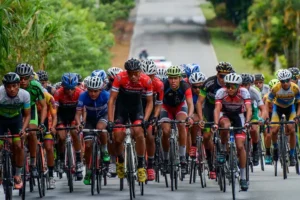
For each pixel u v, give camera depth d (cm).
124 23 12256
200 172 2200
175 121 2109
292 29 7456
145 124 1941
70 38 5197
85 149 2108
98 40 6950
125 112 2016
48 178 2216
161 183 2347
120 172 2103
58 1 5472
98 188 2091
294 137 2481
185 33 11625
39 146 2047
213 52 10112
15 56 2977
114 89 1975
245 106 2003
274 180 2355
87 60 5494
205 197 1977
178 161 2167
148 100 1988
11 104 1872
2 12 2373
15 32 2841
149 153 2084
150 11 13725
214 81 2186
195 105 2317
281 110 2512
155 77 2086
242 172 1955
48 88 2497
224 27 12238
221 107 2003
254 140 2586
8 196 1856
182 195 2023
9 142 1903
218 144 2050
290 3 7294
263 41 7975
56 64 4734
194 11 13812
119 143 2025
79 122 2145
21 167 1909
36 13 2997
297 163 2528
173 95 2208
